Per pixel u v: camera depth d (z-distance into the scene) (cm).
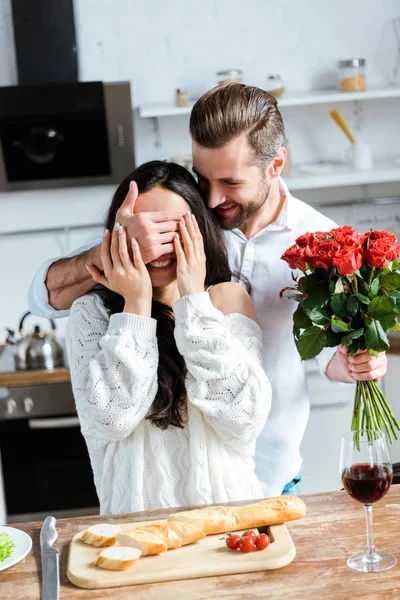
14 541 170
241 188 204
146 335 185
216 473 186
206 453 187
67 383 363
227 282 204
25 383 361
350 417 382
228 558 154
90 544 164
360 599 142
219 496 186
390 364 375
